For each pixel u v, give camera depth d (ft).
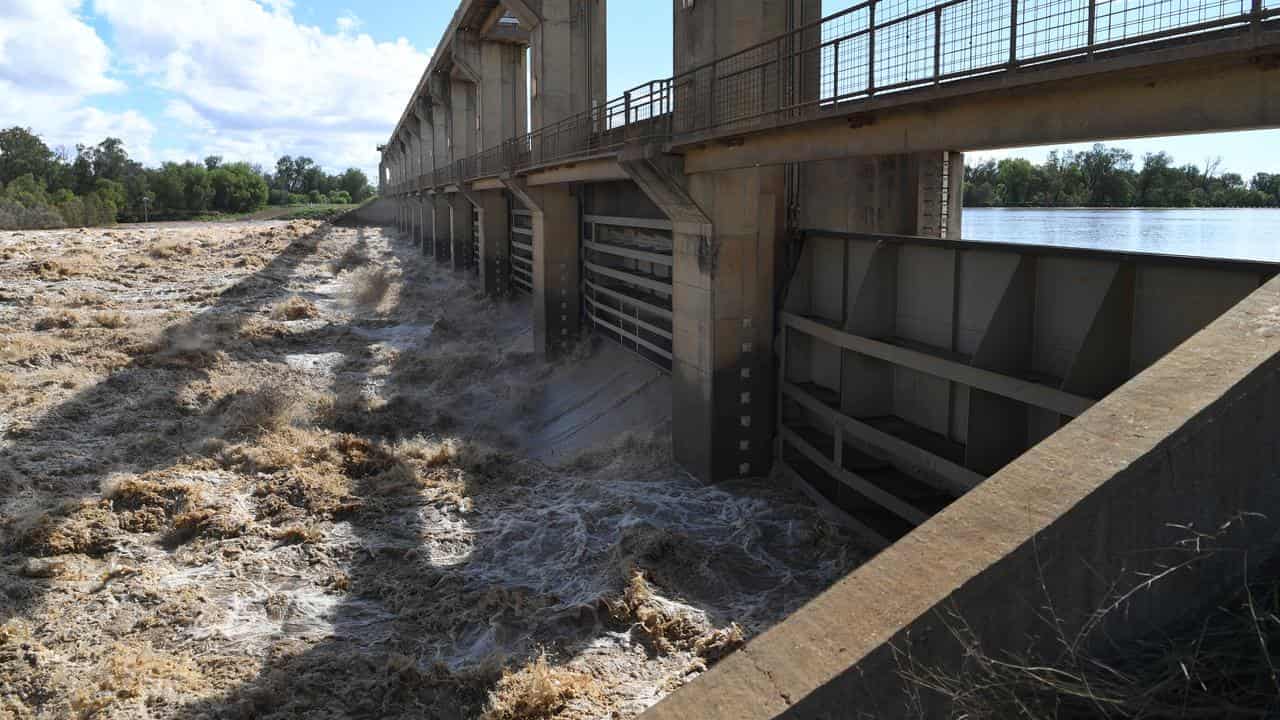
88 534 53.83
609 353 105.70
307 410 84.64
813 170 70.18
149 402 83.76
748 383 66.08
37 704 37.22
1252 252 50.88
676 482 66.85
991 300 46.52
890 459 56.29
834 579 49.21
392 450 71.87
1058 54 31.09
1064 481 13.94
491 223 161.48
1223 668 12.79
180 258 204.33
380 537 55.36
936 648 13.19
